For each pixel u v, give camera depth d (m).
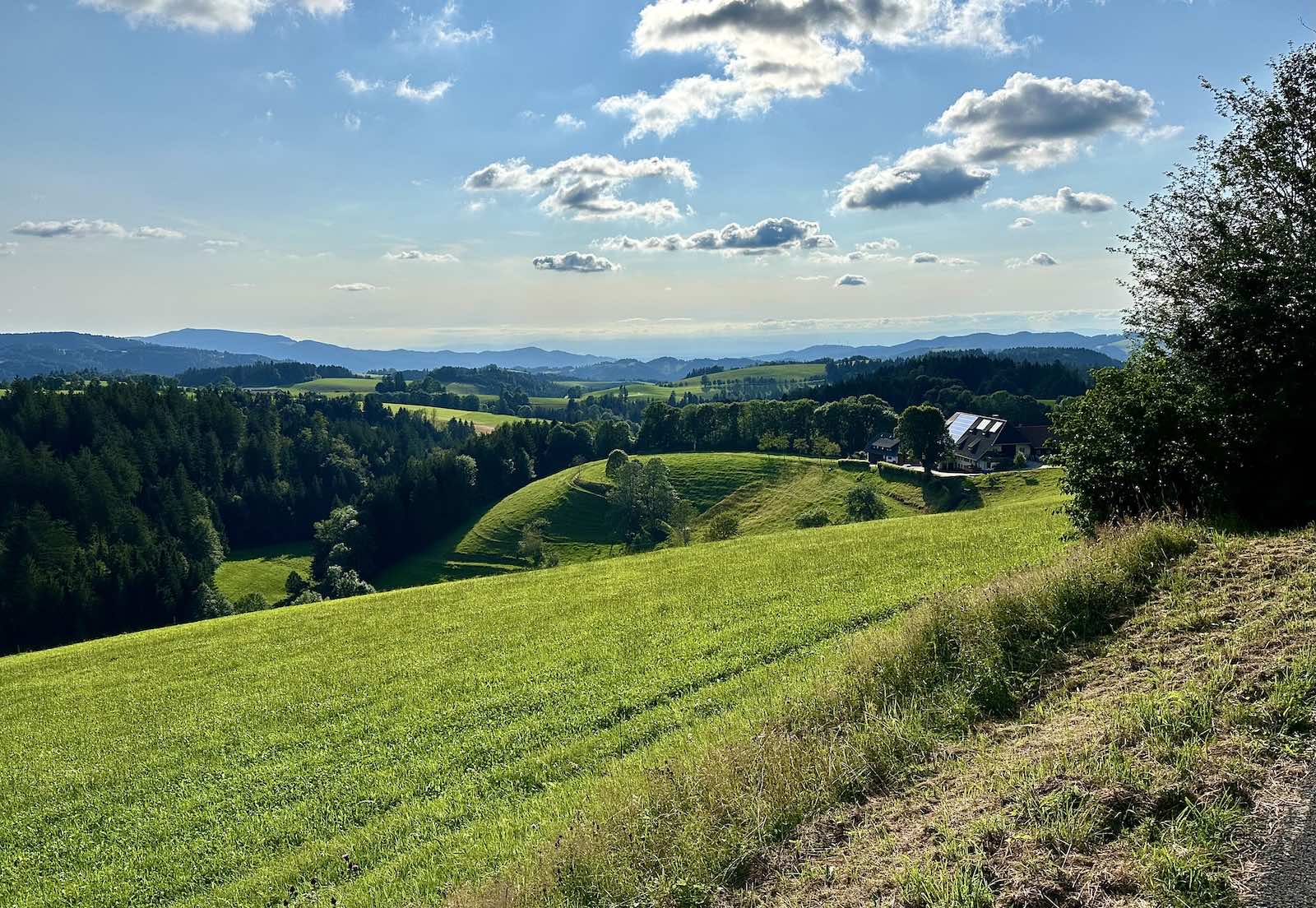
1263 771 5.53
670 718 12.58
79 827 13.71
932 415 102.44
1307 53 12.86
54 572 79.44
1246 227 12.67
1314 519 10.62
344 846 10.89
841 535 30.66
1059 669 8.17
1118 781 5.69
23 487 93.25
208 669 23.91
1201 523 11.54
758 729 8.88
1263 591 8.37
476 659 19.80
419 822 11.12
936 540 23.91
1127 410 13.48
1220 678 6.81
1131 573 9.73
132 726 18.91
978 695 8.02
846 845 5.89
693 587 23.91
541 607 25.38
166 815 13.53
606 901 6.01
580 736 13.12
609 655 17.62
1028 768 6.16
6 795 15.56
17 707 22.52
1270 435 11.14
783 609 18.50
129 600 81.38
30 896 11.48
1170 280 13.30
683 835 6.37
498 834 9.59
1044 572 10.55
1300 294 11.16
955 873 5.05
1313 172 12.30
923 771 6.75
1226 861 4.78
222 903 10.15
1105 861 4.96
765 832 6.21
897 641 9.77
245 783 14.24
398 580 91.94
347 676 20.33
